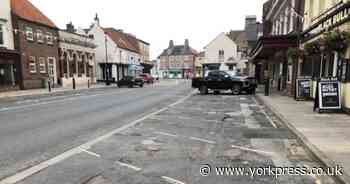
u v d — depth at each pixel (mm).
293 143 5867
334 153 4805
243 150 5402
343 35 8617
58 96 18359
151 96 17734
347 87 8867
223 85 18734
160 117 9297
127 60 46438
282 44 14781
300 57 13883
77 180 4043
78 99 16031
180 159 4910
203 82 19281
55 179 4090
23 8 25156
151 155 5156
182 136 6578
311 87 12742
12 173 4355
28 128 7711
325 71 11141
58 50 28719
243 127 7535
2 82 21281
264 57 25219
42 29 25984
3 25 21578
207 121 8477
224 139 6254
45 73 26469
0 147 5820
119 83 30391
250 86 18266
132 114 10094
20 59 22938
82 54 33812
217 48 46688
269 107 10852
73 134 6949
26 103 14078
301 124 7293
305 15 14461
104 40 41625
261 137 6402
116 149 5574
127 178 4094
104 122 8562
